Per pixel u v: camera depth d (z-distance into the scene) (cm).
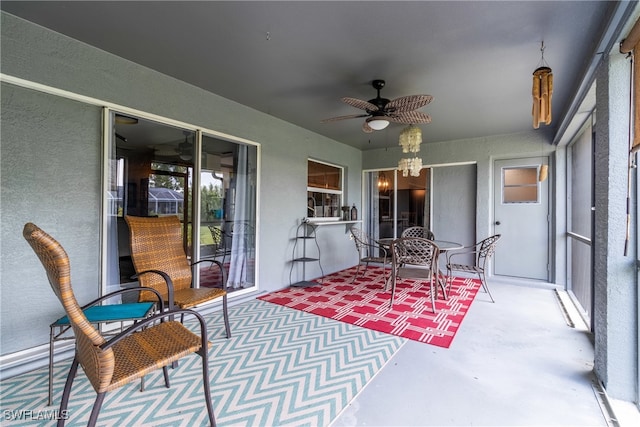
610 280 179
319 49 234
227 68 270
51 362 171
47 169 218
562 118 351
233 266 363
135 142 272
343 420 157
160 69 273
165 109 285
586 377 197
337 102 352
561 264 436
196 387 185
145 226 248
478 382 192
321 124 441
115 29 213
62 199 225
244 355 225
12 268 204
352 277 502
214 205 340
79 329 119
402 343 246
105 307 201
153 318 134
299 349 235
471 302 361
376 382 191
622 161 176
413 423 155
